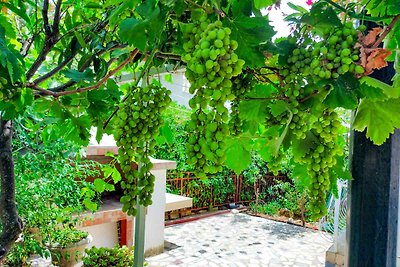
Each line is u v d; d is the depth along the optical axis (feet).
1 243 6.11
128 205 4.21
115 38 5.75
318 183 4.20
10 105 4.67
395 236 3.58
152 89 4.29
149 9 3.19
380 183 3.54
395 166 3.55
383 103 3.41
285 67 3.62
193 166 3.20
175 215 30.14
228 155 5.38
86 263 12.51
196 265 19.45
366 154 3.63
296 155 4.25
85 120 5.94
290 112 3.64
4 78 4.17
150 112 4.17
